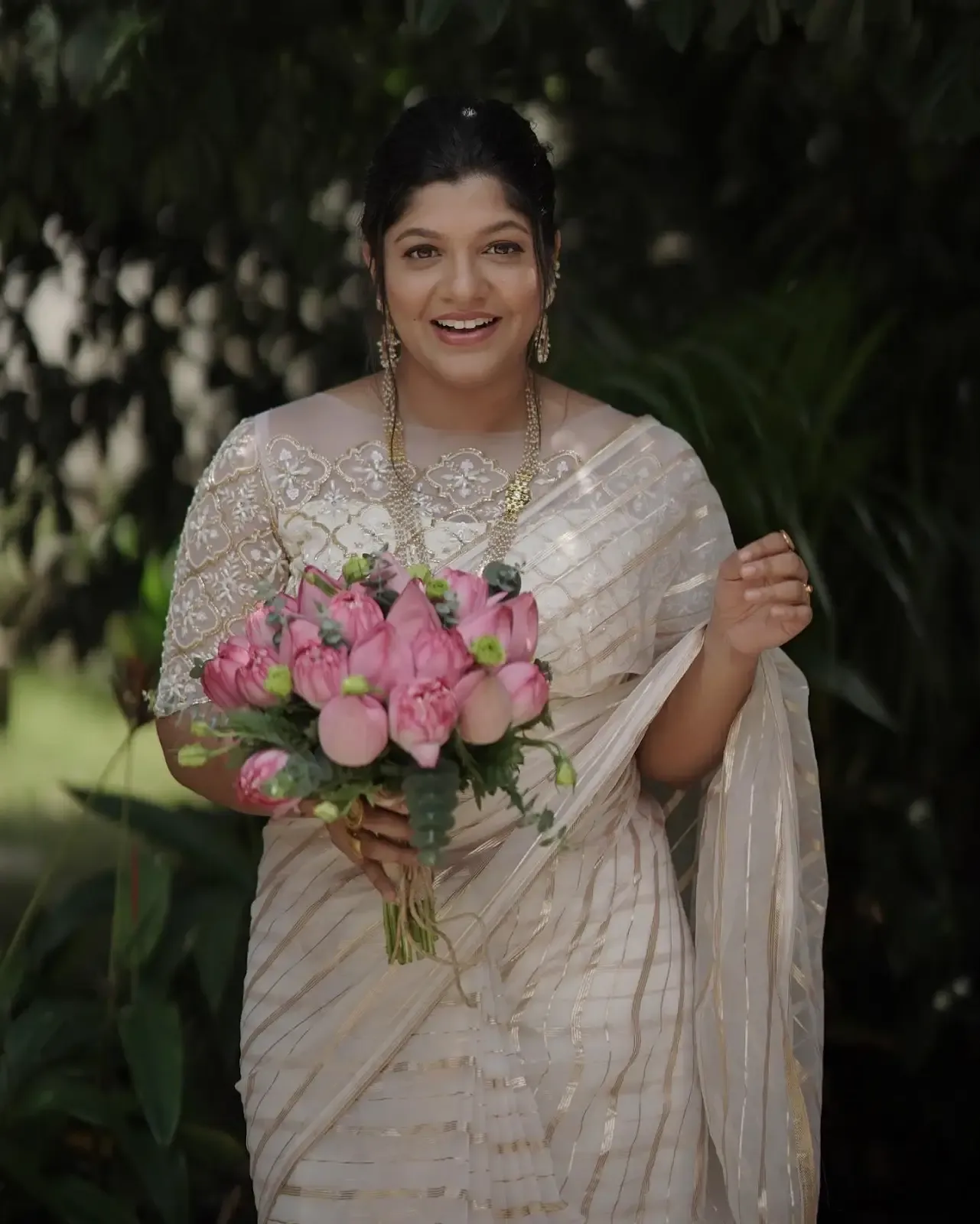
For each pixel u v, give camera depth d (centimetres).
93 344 628
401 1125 359
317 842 374
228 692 317
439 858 320
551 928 367
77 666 643
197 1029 560
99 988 548
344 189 601
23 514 637
